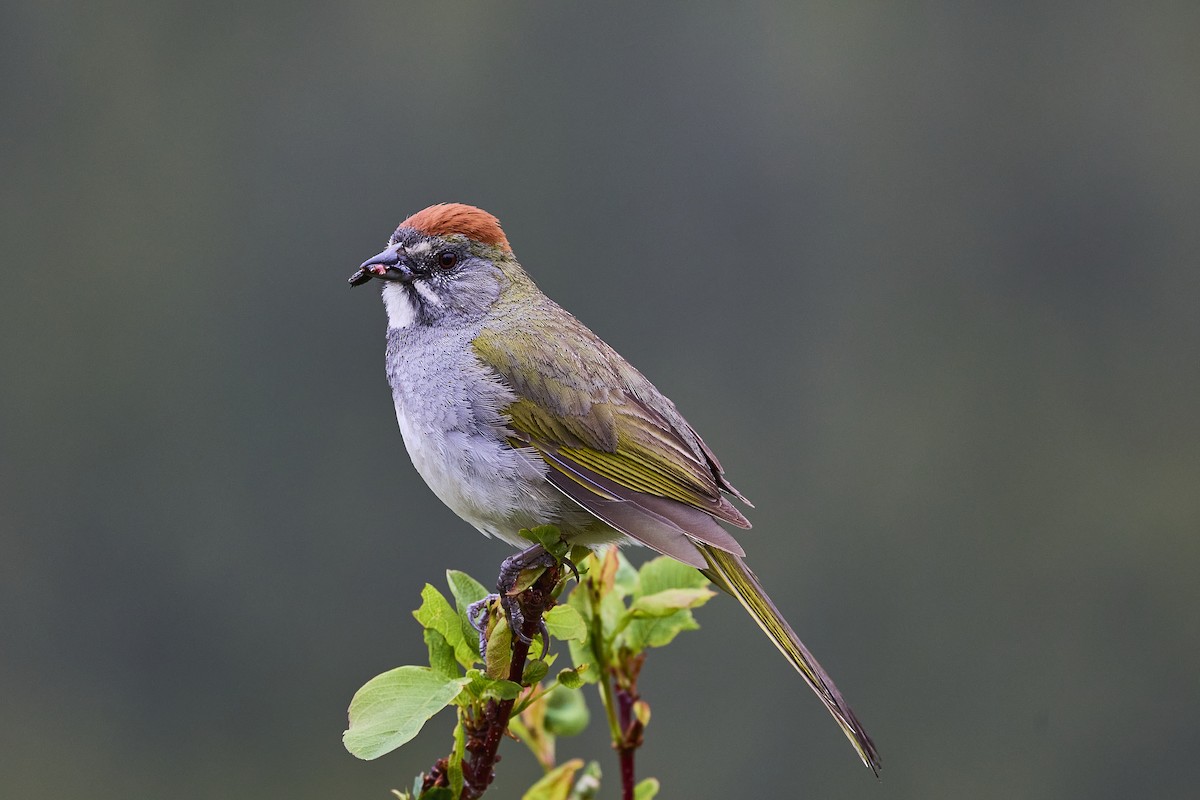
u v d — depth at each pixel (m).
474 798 4.92
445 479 6.50
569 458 6.39
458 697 4.92
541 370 6.48
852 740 5.75
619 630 5.60
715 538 5.99
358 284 6.83
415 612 4.97
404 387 6.65
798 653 6.00
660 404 6.76
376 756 4.62
